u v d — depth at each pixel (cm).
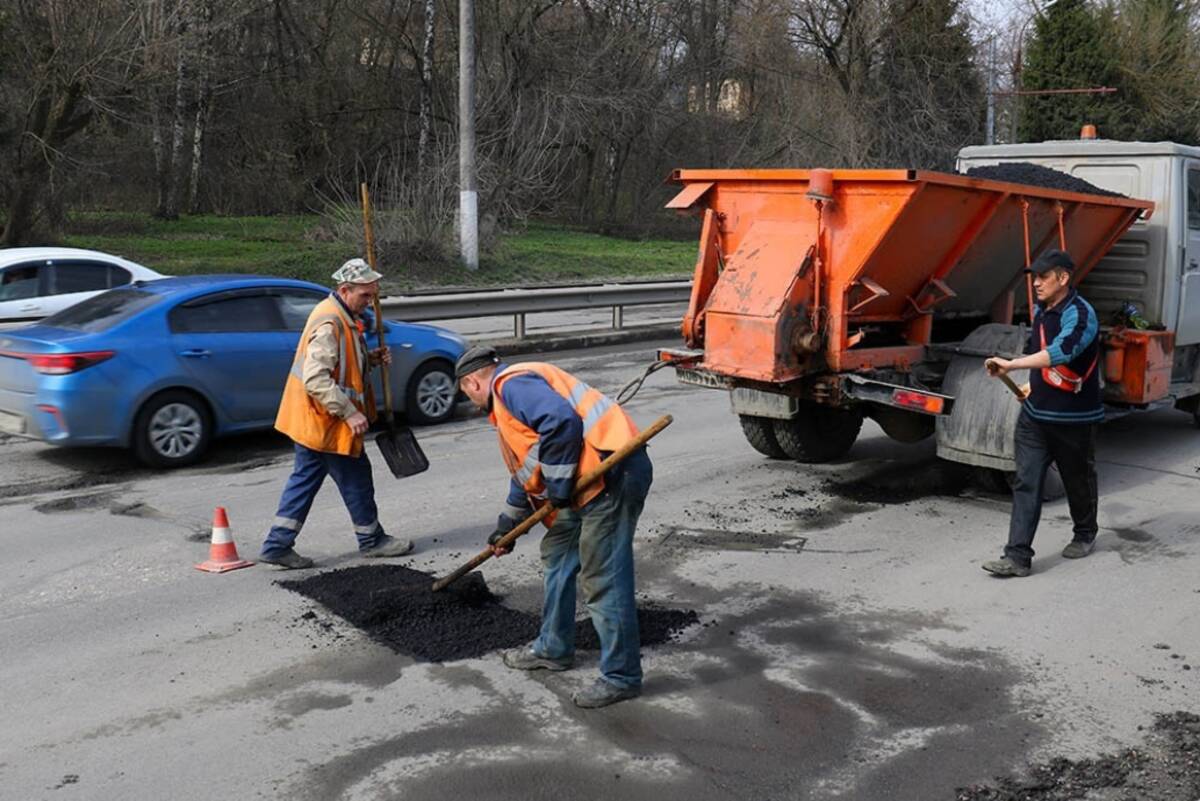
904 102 3366
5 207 2308
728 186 773
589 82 3462
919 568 639
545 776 402
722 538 690
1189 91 3825
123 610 561
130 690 471
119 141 3106
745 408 782
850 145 3244
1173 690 481
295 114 3797
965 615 567
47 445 930
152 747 423
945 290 761
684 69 3900
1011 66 3791
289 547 624
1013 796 394
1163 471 871
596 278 2425
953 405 744
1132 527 721
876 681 487
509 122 2962
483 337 1551
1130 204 854
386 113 3850
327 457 629
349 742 427
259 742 427
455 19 3453
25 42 2186
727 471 859
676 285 1712
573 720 446
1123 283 912
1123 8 3900
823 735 436
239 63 3609
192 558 642
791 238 732
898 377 763
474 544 670
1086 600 590
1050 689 481
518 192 2888
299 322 939
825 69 3356
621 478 450
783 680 486
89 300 916
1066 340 598
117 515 730
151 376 840
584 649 517
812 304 723
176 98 3222
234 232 3058
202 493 788
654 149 3906
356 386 629
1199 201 923
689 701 464
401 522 717
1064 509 763
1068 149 944
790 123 3353
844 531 708
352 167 3819
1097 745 431
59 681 479
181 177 3609
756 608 573
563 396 456
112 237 2802
